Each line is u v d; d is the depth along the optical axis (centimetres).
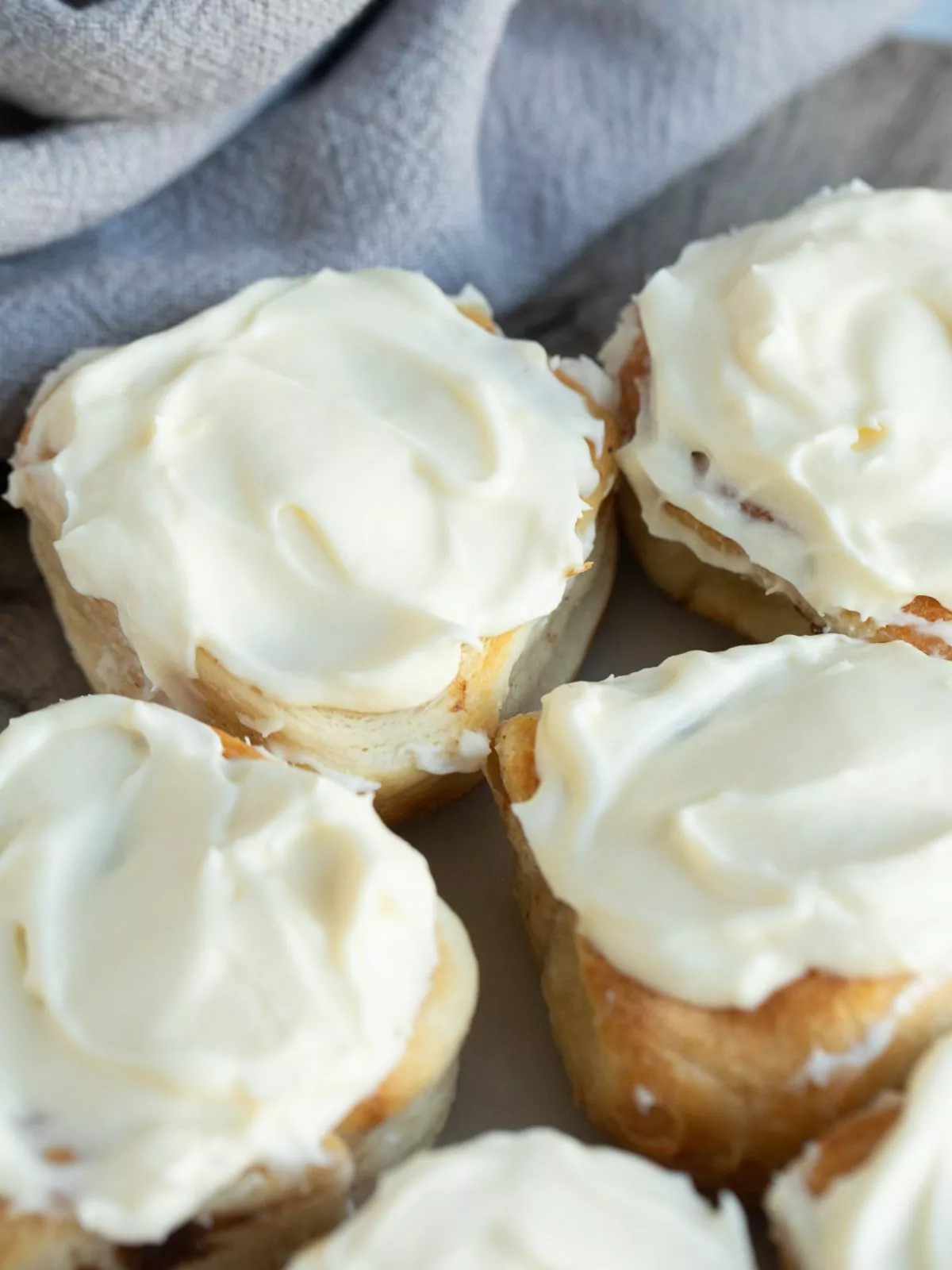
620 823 22
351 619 24
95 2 26
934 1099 20
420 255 29
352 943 20
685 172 32
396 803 25
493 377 26
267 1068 19
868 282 27
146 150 27
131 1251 19
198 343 26
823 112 34
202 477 24
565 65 31
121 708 22
